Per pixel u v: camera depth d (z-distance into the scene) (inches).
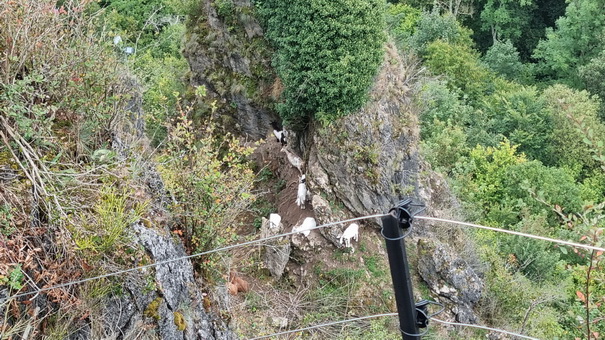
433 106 1040.2
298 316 551.2
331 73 571.2
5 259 227.9
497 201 909.8
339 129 601.3
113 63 312.5
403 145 639.8
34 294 236.1
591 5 1403.8
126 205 274.2
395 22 1295.5
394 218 169.6
